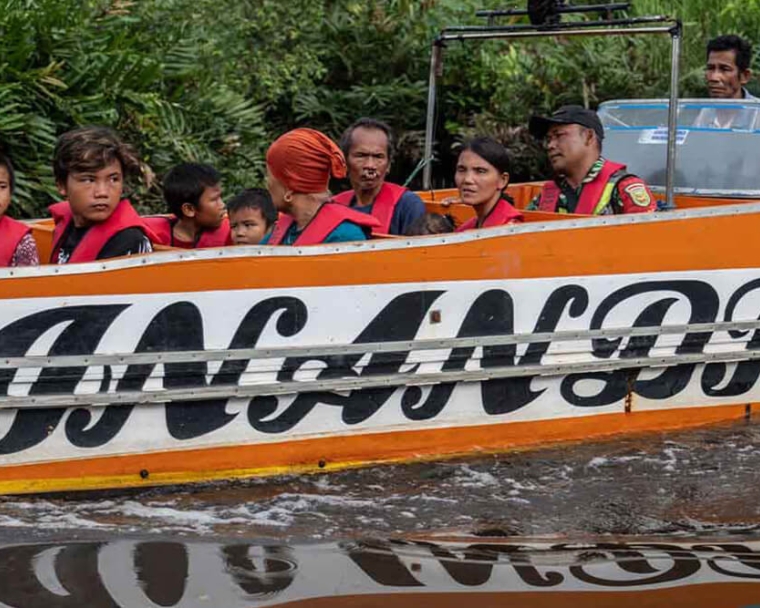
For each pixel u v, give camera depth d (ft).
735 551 17.40
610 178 23.22
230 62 40.75
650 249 21.31
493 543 17.51
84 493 18.22
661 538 17.90
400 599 15.48
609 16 23.21
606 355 21.29
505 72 44.11
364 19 45.44
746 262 22.16
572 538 17.80
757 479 20.20
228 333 18.51
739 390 22.74
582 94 44.75
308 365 19.08
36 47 33.12
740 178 26.04
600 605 15.47
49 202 32.68
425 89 45.73
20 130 31.83
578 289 20.84
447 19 45.96
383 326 19.48
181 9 39.60
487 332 20.25
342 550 16.97
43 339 17.56
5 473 17.81
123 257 17.78
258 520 17.97
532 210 24.77
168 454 18.60
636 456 20.99
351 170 24.30
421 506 18.78
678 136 26.78
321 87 45.27
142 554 16.49
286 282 18.72
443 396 20.25
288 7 44.32
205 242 22.85
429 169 26.96
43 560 16.10
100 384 17.95
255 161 38.50
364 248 19.13
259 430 19.10
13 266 18.65
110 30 34.94
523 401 20.90
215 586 15.61
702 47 45.21
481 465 20.34
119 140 18.76
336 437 19.63
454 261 19.80
